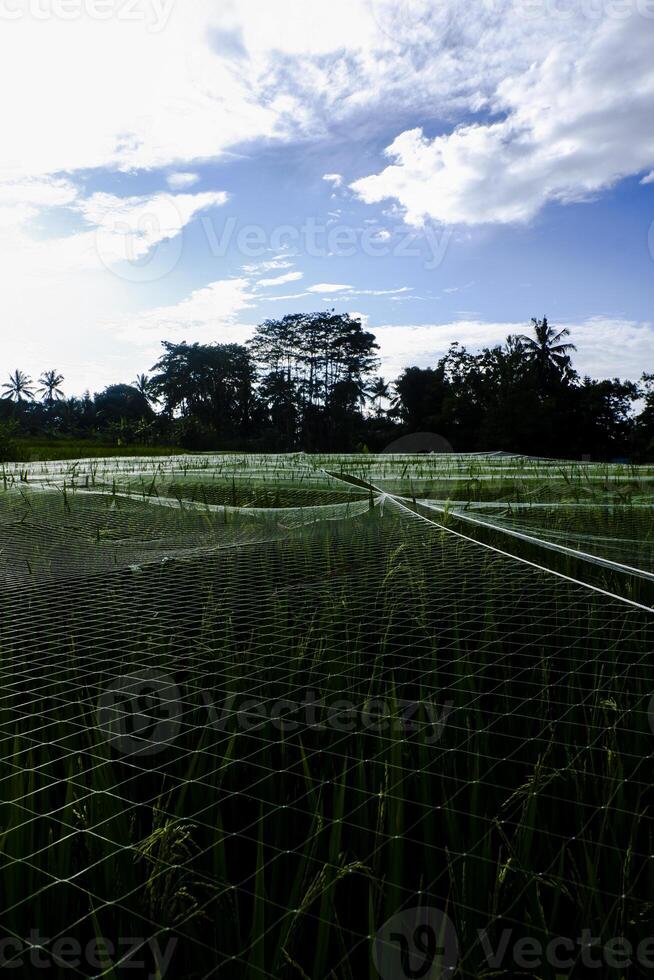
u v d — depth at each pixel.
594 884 1.11
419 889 1.15
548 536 3.60
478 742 1.54
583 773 1.36
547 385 61.28
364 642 2.20
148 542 3.79
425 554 3.19
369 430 73.50
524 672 2.06
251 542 3.49
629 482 5.75
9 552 3.57
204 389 85.69
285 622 2.37
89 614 2.50
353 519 4.11
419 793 1.39
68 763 1.46
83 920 1.09
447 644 2.28
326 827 1.18
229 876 1.25
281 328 85.44
